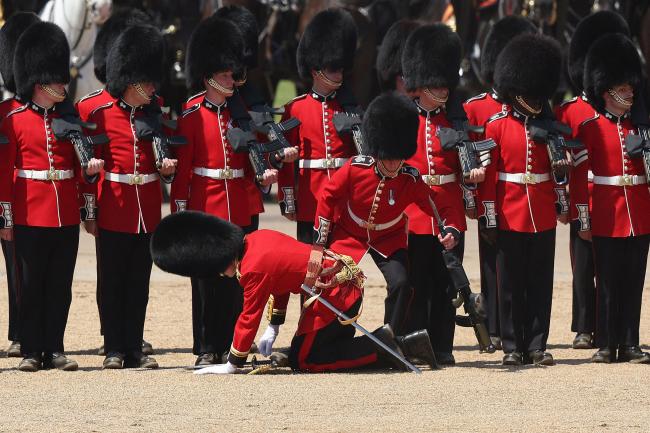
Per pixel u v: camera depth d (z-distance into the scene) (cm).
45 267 4084
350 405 3469
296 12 7938
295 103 4425
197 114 4172
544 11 7725
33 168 4038
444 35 4222
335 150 4372
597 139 4272
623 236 4241
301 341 3938
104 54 4544
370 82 7688
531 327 4184
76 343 4562
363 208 3966
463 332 4856
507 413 3391
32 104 4066
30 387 3719
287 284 3891
